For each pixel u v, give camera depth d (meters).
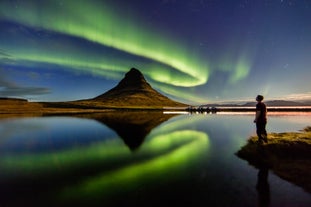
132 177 7.79
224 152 11.89
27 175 8.05
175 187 6.82
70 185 7.00
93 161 10.09
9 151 12.38
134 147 13.52
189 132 20.55
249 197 6.11
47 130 22.22
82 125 27.59
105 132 20.66
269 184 7.05
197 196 6.17
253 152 10.94
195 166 9.17
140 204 5.68
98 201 5.85
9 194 6.31
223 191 6.50
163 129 23.05
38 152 12.07
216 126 26.05
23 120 35.78
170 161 10.00
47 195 6.24
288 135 14.30
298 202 5.81
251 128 23.77
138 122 32.19
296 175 7.79
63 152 12.10
